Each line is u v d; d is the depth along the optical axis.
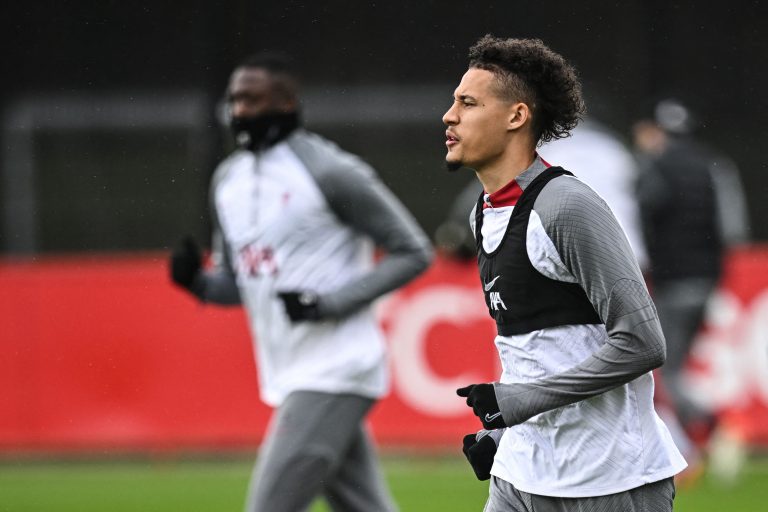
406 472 30.16
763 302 31.81
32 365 32.50
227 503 26.58
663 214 29.14
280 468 16.72
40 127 42.06
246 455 32.38
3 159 42.00
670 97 29.59
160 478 30.05
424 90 41.84
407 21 41.62
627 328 11.36
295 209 17.47
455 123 12.34
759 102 41.19
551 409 11.61
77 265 37.91
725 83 41.38
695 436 28.53
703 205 29.22
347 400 17.16
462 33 41.78
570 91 12.39
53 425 32.50
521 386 11.70
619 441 11.96
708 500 26.56
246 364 32.25
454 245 31.44
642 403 12.17
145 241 41.38
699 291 29.11
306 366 17.22
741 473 30.02
